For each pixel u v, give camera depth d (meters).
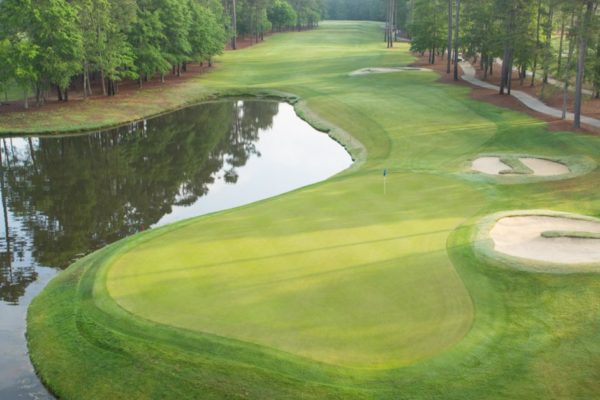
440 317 15.31
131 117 54.34
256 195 31.59
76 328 15.69
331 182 30.42
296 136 47.16
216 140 46.06
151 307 16.05
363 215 23.52
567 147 35.38
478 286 17.06
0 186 33.75
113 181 34.78
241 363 13.48
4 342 16.05
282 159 39.91
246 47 114.62
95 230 26.30
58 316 16.61
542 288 16.88
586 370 13.06
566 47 73.62
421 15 87.50
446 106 51.97
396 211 24.03
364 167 34.94
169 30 72.88
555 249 19.70
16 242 24.83
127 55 64.38
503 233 21.22
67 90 60.19
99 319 15.76
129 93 64.44
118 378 13.60
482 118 46.09
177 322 15.22
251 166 38.16
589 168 30.69
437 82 66.88
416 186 28.28
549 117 44.16
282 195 28.31
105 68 59.47
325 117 52.53
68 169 37.62
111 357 14.25
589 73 45.59
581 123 41.06
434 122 45.84
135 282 17.62
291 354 13.72
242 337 14.43
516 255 19.08
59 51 52.72
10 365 14.93
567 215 22.84
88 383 13.67
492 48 58.09
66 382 13.86
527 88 59.56
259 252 19.59
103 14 56.91
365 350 13.88
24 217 28.28
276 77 77.88
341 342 14.18
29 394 13.77
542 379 12.81
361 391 12.56
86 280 18.48
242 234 21.45
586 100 49.09
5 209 29.59
